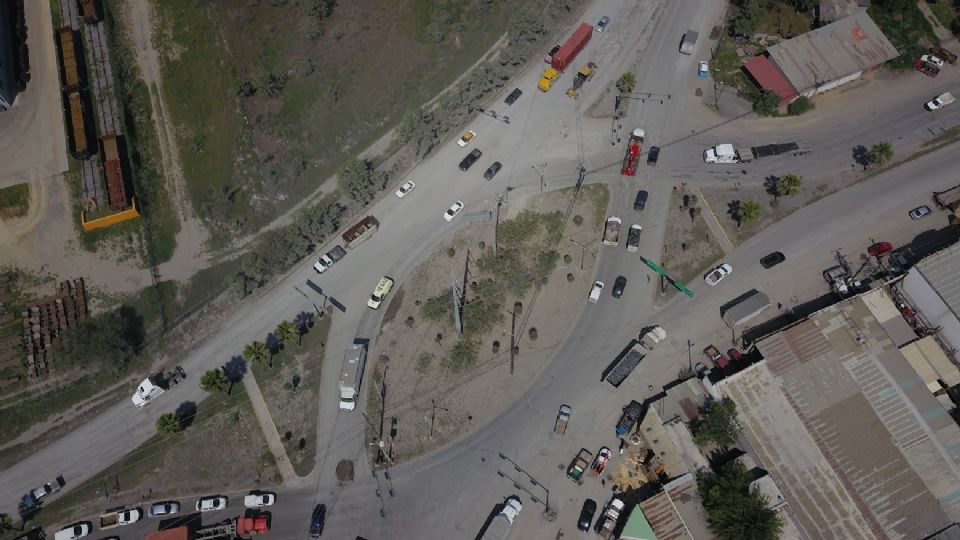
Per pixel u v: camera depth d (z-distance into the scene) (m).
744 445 108.50
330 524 108.81
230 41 149.50
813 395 111.00
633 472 111.12
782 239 130.38
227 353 123.88
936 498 103.88
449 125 144.25
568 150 141.50
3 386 120.12
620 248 130.75
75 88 140.62
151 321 126.69
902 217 131.25
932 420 108.88
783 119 143.88
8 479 113.62
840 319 116.62
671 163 139.25
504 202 136.00
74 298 127.25
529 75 150.88
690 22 156.62
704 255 129.50
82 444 116.50
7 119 140.62
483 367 120.50
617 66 151.50
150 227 134.00
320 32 152.25
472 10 157.62
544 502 109.19
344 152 142.75
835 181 135.88
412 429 115.81
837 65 144.50
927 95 145.12
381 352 122.69
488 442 114.38
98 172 136.00
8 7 148.12
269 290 129.88
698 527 102.50
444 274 129.50
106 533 109.25
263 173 139.00
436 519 108.62
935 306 116.06
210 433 116.62
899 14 154.00
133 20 150.50
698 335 121.94
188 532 107.50
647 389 117.62
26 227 132.38
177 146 141.00
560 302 125.94
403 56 151.62
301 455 114.38
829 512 103.00
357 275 130.50
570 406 116.62
